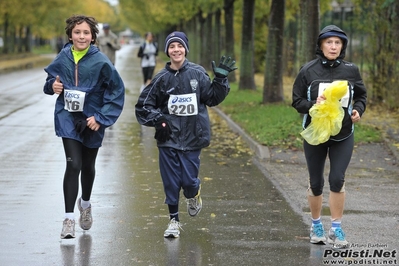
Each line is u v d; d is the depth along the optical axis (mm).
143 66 39719
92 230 12320
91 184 12141
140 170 18469
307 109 11117
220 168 18906
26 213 13531
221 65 11664
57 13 131000
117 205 14320
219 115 32844
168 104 11648
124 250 11070
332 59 11086
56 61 11609
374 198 15016
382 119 27641
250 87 43062
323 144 11219
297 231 12289
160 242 11539
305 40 27359
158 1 70625
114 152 21469
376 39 32219
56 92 11492
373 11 32000
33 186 16156
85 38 11484
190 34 94125
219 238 11797
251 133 24188
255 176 17703
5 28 115562
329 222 12867
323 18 52469
